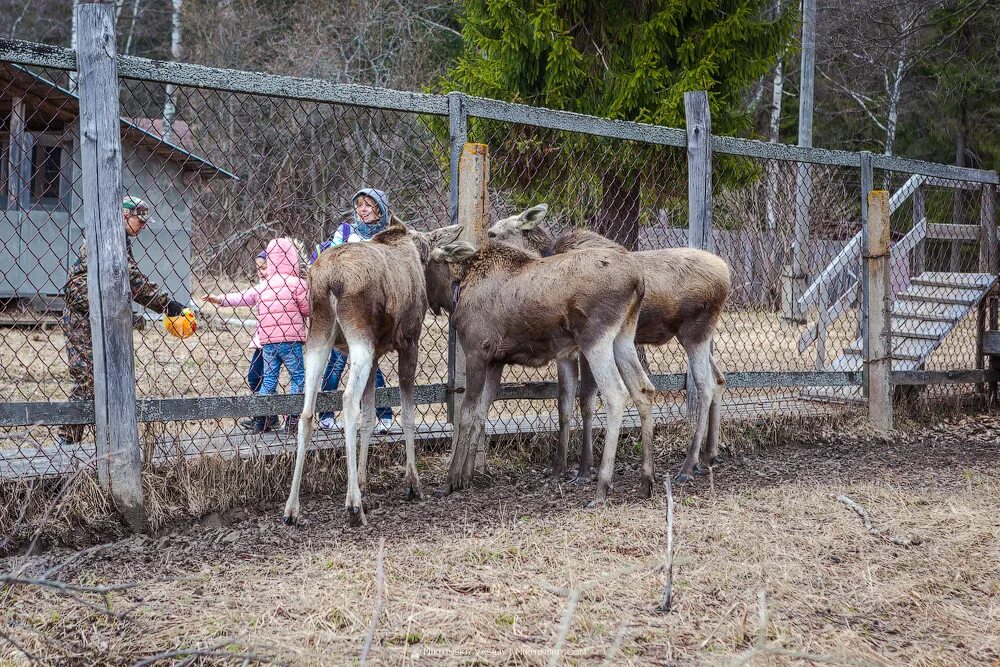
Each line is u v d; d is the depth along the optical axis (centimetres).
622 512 483
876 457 658
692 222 641
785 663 304
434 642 317
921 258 962
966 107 2088
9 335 991
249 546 423
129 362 436
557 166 801
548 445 608
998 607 365
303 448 444
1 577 255
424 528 452
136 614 338
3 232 1148
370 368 459
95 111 427
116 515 436
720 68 973
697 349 579
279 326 547
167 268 1209
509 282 506
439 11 2333
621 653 310
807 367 919
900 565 412
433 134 707
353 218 603
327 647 310
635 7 978
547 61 972
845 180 976
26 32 2434
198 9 2142
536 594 362
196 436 516
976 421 802
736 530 454
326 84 508
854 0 1728
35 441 436
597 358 488
